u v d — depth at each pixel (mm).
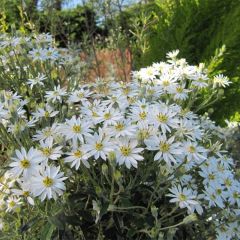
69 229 268
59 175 244
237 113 535
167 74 343
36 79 357
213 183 284
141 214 259
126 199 253
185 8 581
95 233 275
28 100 317
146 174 261
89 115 273
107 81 372
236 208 298
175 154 258
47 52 398
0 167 274
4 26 517
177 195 254
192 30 573
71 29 763
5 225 265
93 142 250
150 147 251
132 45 650
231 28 542
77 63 460
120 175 239
